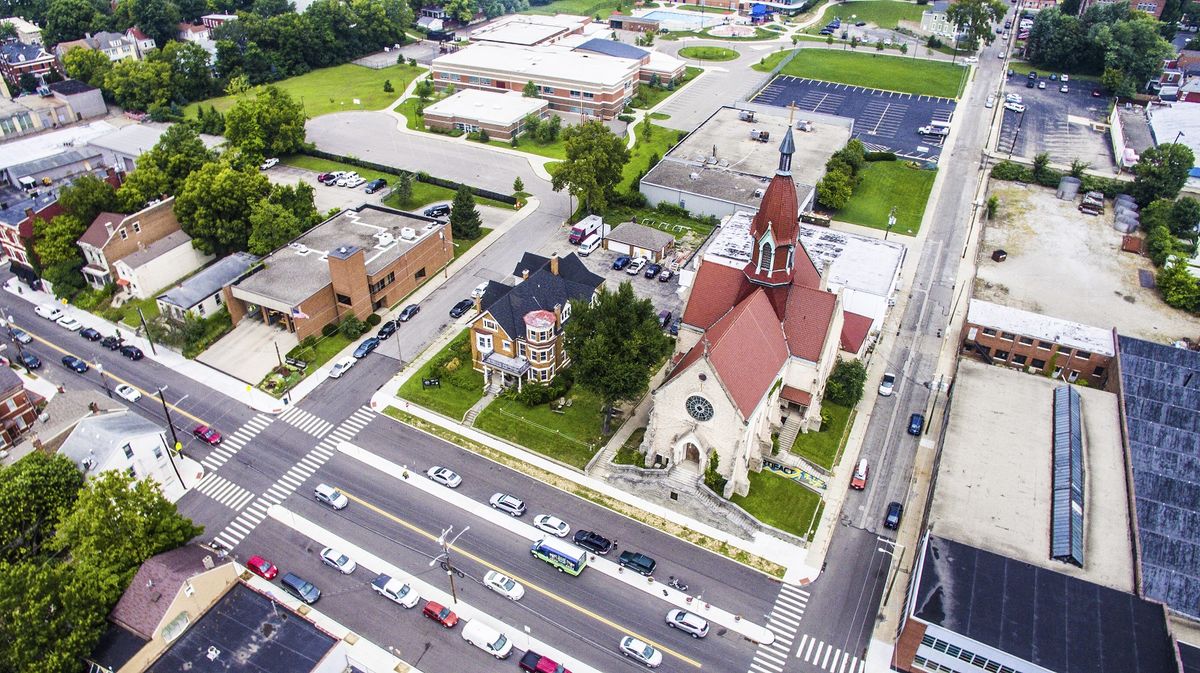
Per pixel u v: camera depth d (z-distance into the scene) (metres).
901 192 161.50
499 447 96.31
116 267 125.31
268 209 126.38
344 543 83.56
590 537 82.81
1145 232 146.12
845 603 77.31
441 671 71.00
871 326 110.00
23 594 64.12
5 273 134.75
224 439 97.44
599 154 140.12
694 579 79.81
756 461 90.00
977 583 70.00
